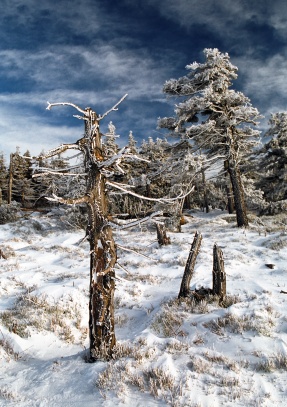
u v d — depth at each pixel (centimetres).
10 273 1457
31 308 960
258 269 1327
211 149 2564
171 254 1709
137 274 1443
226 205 4375
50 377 616
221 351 664
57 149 667
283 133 2881
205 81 2316
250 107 2273
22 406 525
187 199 4447
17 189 5606
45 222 3005
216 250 965
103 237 677
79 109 676
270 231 2031
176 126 2339
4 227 2867
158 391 527
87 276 1375
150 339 721
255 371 578
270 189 3041
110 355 665
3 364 707
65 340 848
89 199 660
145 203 2525
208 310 888
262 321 762
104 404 504
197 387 533
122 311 1048
